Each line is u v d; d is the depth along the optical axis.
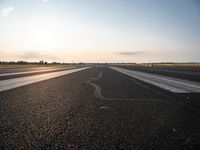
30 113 5.39
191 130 4.13
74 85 12.62
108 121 4.71
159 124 4.52
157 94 9.12
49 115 5.21
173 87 11.92
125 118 4.99
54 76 20.83
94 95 8.67
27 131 3.96
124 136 3.74
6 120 4.69
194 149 3.25
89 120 4.79
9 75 21.27
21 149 3.14
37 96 8.27
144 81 15.70
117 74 25.44
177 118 5.04
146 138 3.66
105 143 3.41
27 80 15.80
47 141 3.46
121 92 9.64
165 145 3.37
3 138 3.58
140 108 6.17
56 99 7.62
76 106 6.39
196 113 5.59
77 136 3.71
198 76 22.48
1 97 7.91
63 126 4.30
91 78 18.47
